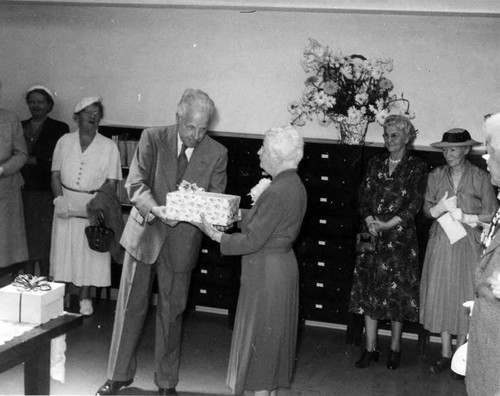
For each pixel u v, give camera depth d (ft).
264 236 13.32
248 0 22.52
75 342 19.71
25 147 21.44
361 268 19.57
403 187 19.21
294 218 13.53
